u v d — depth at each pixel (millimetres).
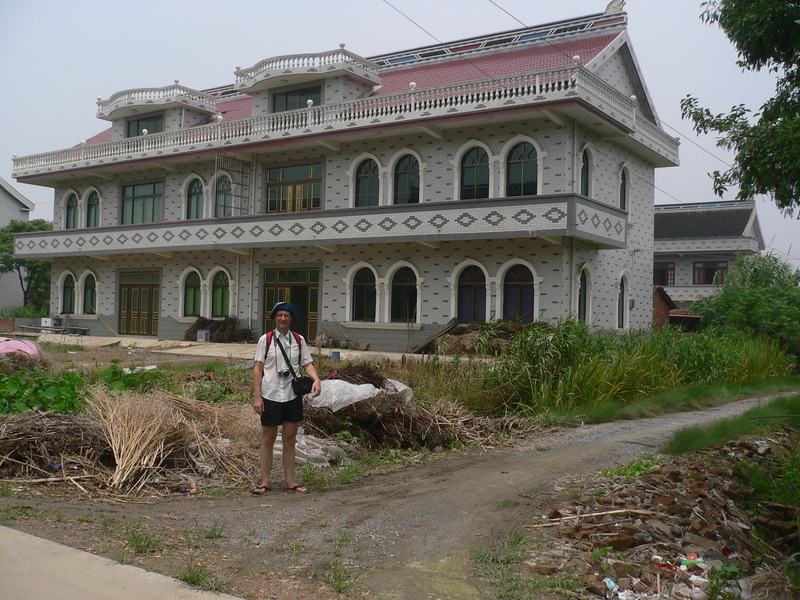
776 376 19734
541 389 12461
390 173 24375
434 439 9797
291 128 25500
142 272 31250
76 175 32156
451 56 28047
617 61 24953
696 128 11070
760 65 10547
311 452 8328
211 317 29156
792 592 5176
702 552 5555
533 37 26766
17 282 43562
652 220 27938
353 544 5410
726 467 8359
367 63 26844
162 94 30375
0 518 5371
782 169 9914
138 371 12828
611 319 24734
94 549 4816
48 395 8773
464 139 22969
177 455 7453
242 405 10297
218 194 28594
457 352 14578
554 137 21484
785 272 31016
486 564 5094
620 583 4863
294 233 25266
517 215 21000
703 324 26938
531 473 8094
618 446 9719
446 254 23359
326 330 25922
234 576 4562
